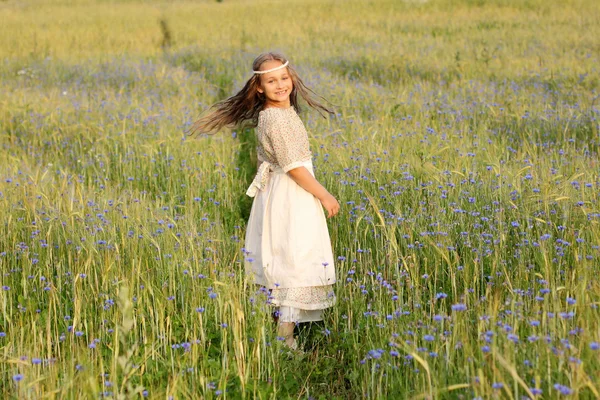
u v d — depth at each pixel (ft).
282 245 14.30
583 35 55.98
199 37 67.36
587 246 15.17
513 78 40.16
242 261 16.56
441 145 24.70
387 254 15.80
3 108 34.09
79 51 61.41
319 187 14.19
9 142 30.91
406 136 25.89
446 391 10.02
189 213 21.02
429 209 18.48
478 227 16.57
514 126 28.96
